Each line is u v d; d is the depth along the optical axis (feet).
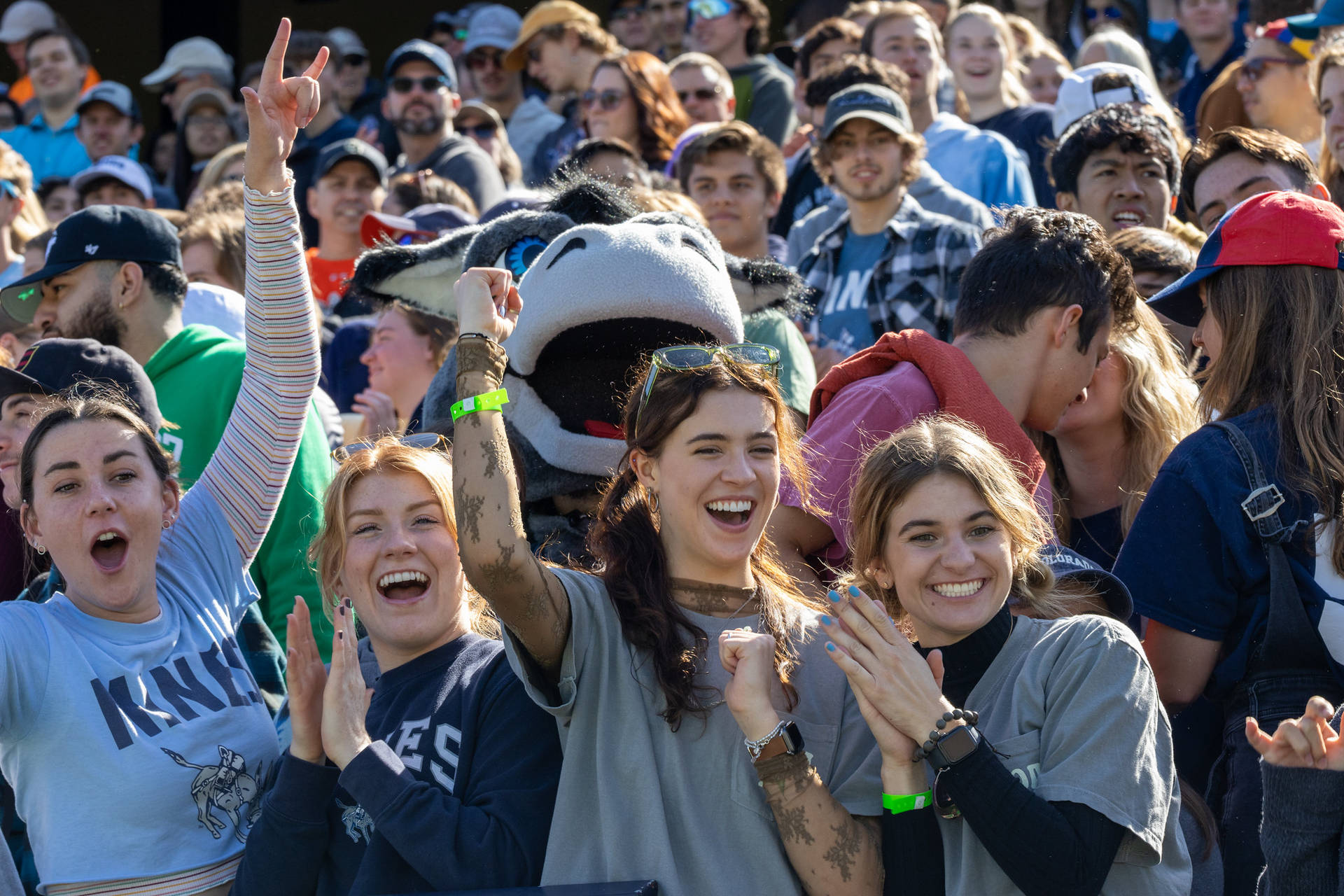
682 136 59.06
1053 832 22.21
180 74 91.20
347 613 26.61
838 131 49.67
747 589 25.67
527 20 79.36
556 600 24.44
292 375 31.55
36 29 90.68
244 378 32.04
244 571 31.76
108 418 29.43
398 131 72.43
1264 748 22.75
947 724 22.84
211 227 53.16
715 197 51.57
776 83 70.90
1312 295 27.89
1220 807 27.50
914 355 30.66
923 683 23.18
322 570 28.86
